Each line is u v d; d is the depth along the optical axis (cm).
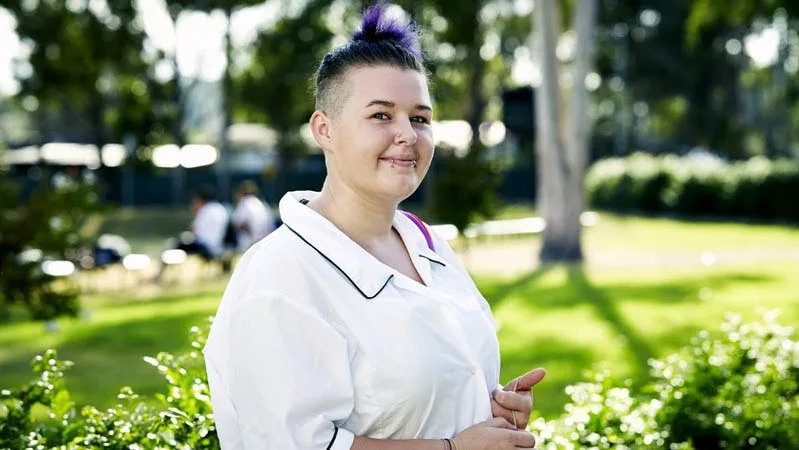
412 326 212
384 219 230
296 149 3738
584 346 916
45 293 902
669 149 6356
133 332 1048
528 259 1927
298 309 204
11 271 873
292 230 217
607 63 4547
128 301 1395
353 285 212
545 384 754
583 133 1853
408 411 210
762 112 6203
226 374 207
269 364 201
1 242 857
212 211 1755
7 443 301
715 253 1938
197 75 3747
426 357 211
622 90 5353
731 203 2914
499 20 4278
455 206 1916
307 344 204
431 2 3412
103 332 1055
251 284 209
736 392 414
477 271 1694
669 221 2980
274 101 3581
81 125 5234
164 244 2805
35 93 3538
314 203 233
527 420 231
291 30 3497
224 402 211
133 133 3572
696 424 404
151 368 845
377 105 217
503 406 228
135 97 3562
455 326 218
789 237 2278
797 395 443
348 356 207
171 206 4319
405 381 209
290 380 200
